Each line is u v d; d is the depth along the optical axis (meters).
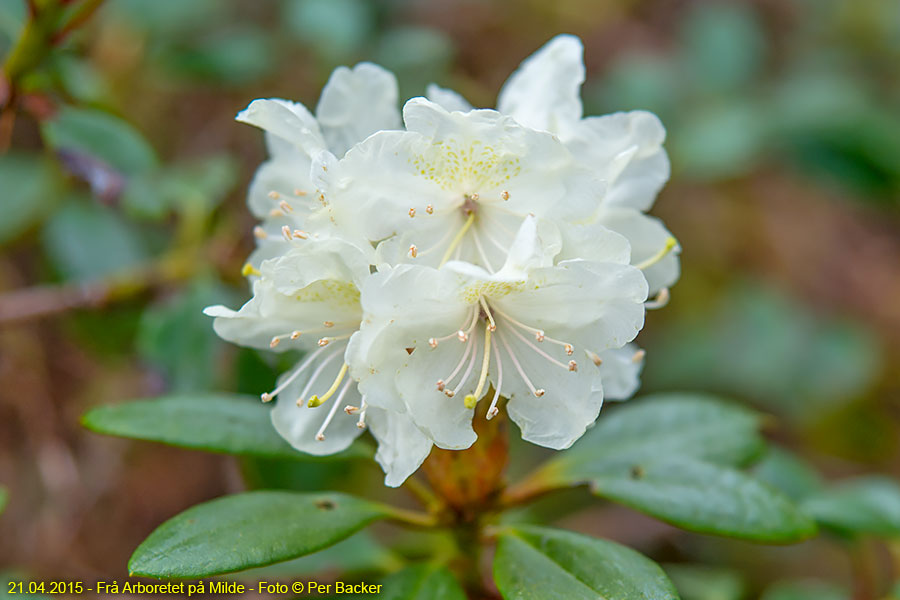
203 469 0.49
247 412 0.34
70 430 0.47
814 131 0.55
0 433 0.46
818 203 0.71
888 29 0.66
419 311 0.31
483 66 0.63
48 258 0.46
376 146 0.31
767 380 0.60
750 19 0.59
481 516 0.34
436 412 0.31
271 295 0.32
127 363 0.47
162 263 0.43
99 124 0.40
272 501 0.33
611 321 0.31
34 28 0.36
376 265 0.31
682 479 0.35
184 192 0.43
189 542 0.31
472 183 0.32
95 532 0.46
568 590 0.32
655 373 0.60
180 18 0.48
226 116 0.51
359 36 0.47
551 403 0.32
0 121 0.38
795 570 0.54
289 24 0.49
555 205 0.32
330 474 0.39
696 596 0.42
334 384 0.32
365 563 0.38
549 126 0.33
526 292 0.31
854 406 0.63
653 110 0.56
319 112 0.33
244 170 0.48
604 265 0.31
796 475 0.42
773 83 0.59
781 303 0.62
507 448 0.34
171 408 0.34
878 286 0.70
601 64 0.68
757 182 0.69
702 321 0.62
